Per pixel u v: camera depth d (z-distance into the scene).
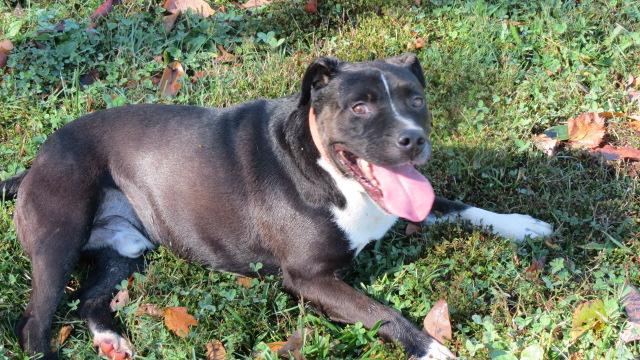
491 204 1.80
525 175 1.83
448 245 1.67
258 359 1.51
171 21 2.13
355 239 1.59
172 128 1.65
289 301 1.63
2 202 1.75
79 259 1.67
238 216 1.61
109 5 2.17
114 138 1.66
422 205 1.52
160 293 1.63
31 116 1.95
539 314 1.54
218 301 1.61
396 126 1.48
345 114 1.51
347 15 2.19
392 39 2.09
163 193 1.64
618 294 1.57
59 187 1.61
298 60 2.05
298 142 1.57
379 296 1.61
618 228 1.71
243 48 2.10
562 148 1.91
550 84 2.00
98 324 1.58
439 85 2.00
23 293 1.64
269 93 1.99
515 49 2.07
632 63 2.06
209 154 1.62
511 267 1.62
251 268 1.65
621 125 1.93
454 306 1.56
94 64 2.05
